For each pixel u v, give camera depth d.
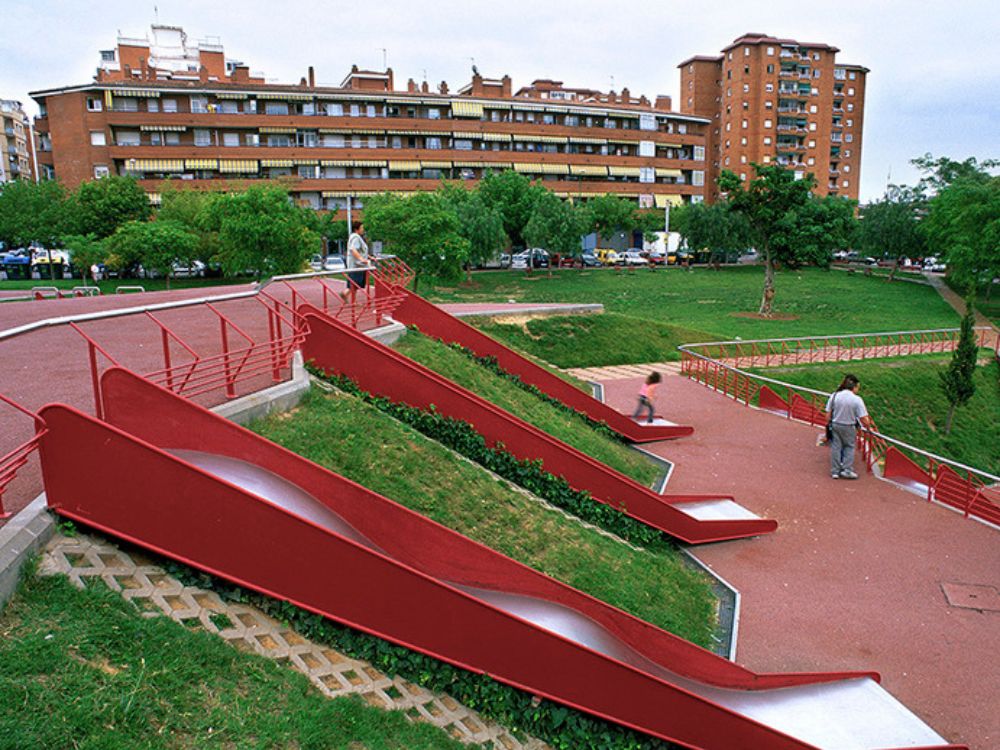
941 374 23.92
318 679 5.48
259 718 4.74
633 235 85.81
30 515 5.25
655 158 82.12
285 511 5.78
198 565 5.62
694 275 60.81
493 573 7.28
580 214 57.28
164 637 4.98
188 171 62.22
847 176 106.94
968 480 12.30
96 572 5.23
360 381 10.64
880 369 26.73
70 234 44.88
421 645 6.14
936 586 9.95
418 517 7.07
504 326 25.67
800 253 38.31
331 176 67.38
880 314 42.16
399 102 69.00
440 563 7.14
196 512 5.63
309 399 9.38
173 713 4.46
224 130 63.53
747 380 20.00
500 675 6.34
